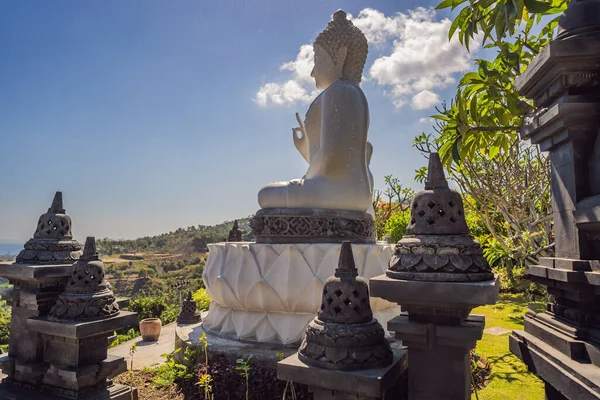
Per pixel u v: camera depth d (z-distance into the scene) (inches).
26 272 158.4
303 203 272.5
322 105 298.2
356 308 128.6
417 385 118.6
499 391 198.2
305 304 240.1
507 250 411.2
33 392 160.1
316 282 237.5
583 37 100.1
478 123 210.1
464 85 206.7
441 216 120.3
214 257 282.0
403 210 761.0
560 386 103.0
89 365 156.8
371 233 293.6
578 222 102.9
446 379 115.6
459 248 114.8
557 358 106.4
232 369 202.8
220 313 273.4
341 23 326.0
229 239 387.2
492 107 217.8
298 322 241.4
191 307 326.6
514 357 246.8
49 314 157.4
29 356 162.9
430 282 111.5
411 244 119.6
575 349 103.7
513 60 189.9
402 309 120.3
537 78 113.4
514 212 414.9
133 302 516.4
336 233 268.1
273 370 197.9
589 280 98.6
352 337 122.9
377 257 256.8
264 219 275.1
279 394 183.3
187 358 238.7
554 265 115.5
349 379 116.4
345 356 121.0
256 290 247.0
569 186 110.3
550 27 199.0
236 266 261.1
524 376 215.9
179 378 220.1
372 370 120.5
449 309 114.0
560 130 111.1
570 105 103.7
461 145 213.6
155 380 227.1
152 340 338.3
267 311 251.0
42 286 164.9
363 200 287.7
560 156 115.3
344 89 290.4
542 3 138.3
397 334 120.0
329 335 123.6
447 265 113.3
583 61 100.2
